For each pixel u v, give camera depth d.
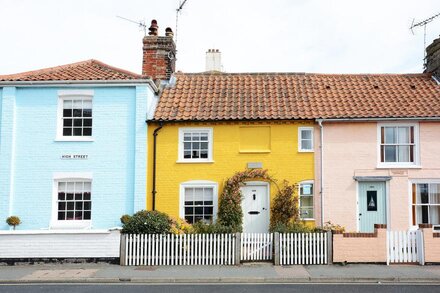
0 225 17.03
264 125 17.95
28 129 17.69
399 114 17.66
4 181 17.22
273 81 20.94
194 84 20.56
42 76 18.17
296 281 12.38
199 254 14.48
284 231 14.93
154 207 17.55
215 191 17.69
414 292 11.07
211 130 17.97
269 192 17.66
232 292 11.07
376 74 21.72
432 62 21.41
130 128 17.77
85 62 20.39
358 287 11.63
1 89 17.72
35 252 14.62
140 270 13.52
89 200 17.56
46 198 17.38
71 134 17.94
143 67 20.86
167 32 21.77
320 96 19.45
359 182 17.70
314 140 17.86
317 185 17.66
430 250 14.29
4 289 11.52
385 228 14.54
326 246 14.48
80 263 14.57
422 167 17.62
